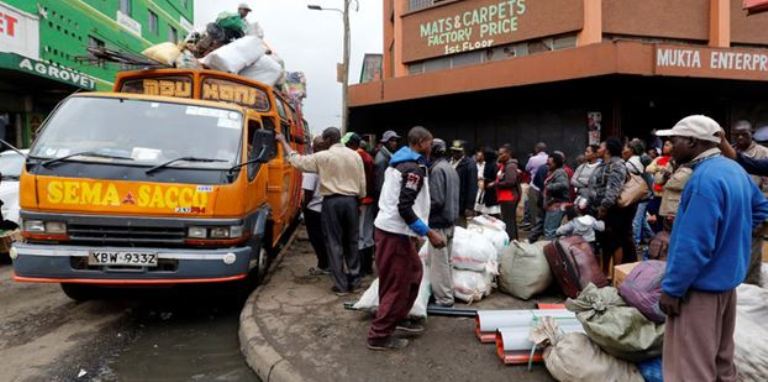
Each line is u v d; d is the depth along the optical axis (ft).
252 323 14.47
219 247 14.90
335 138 17.53
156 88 19.90
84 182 14.25
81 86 52.19
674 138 8.69
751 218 8.30
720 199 7.78
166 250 14.25
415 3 52.80
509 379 10.88
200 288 19.03
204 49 23.72
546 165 28.84
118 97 16.70
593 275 15.69
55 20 54.08
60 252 13.96
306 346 12.80
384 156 20.70
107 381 11.97
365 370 11.41
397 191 12.14
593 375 9.85
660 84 38.42
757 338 9.63
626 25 41.14
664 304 8.18
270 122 20.76
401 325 13.85
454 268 16.47
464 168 23.84
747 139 14.74
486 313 13.20
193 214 14.55
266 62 22.34
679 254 7.87
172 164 14.93
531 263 16.35
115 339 14.55
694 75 35.22
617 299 10.44
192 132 16.17
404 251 12.20
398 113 56.24
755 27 43.37
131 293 18.75
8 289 19.20
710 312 7.97
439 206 14.82
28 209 14.25
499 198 26.16
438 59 51.42
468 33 47.98
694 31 42.34
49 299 18.03
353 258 17.89
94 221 14.21
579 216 18.97
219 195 14.74
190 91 19.80
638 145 21.62
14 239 23.21
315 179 19.84
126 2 74.28
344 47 48.21
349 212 17.34
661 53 34.63
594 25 39.63
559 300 16.39
